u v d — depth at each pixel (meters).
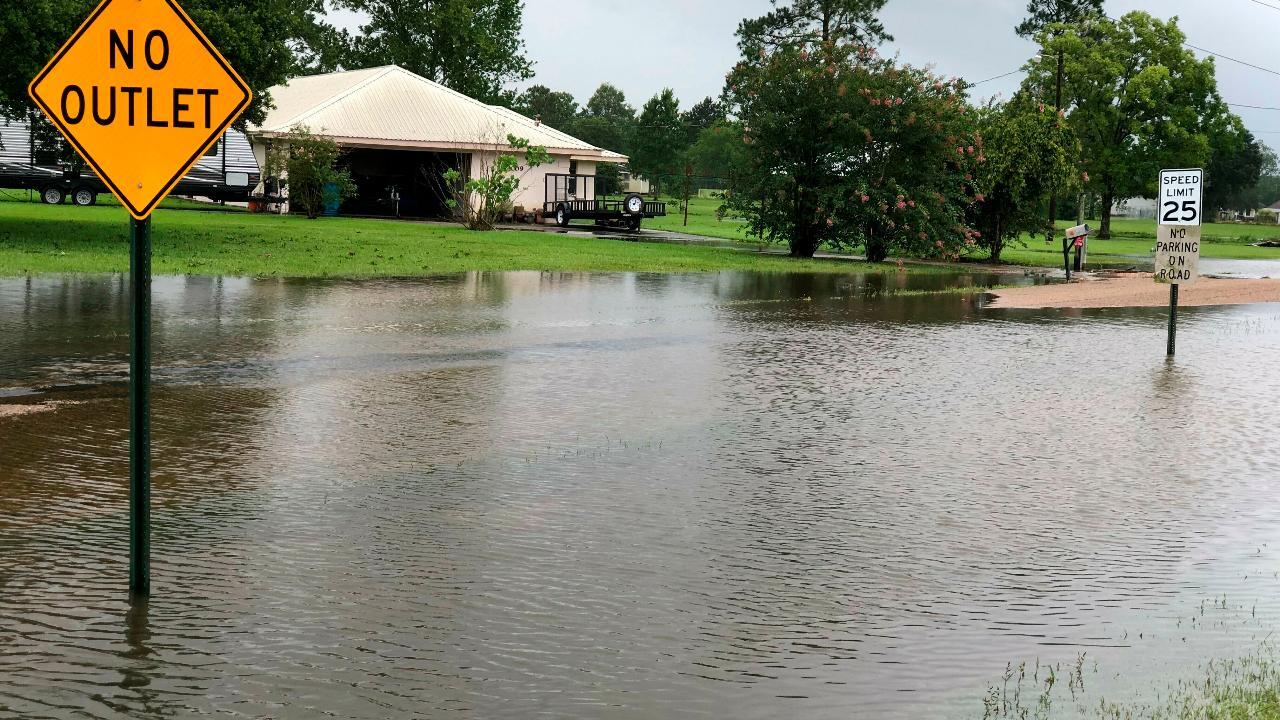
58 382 11.36
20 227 29.81
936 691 4.71
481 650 5.05
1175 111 75.38
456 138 49.56
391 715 4.38
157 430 9.45
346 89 50.47
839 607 5.71
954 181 35.38
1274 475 8.74
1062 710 4.52
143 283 5.63
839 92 33.41
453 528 6.92
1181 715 4.47
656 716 4.43
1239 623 5.57
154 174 5.64
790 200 35.38
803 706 4.54
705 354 14.42
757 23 70.19
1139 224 99.69
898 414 10.86
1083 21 81.81
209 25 28.80
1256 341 16.62
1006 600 5.87
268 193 46.81
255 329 15.30
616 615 5.52
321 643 5.09
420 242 32.75
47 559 6.19
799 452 9.20
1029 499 7.90
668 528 7.03
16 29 24.56
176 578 5.91
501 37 76.25
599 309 19.11
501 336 15.45
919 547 6.76
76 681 4.64
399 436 9.46
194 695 4.53
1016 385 12.61
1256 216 155.75
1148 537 7.05
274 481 7.94
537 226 48.19
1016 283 27.81
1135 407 11.44
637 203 48.56
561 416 10.40
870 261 35.16
